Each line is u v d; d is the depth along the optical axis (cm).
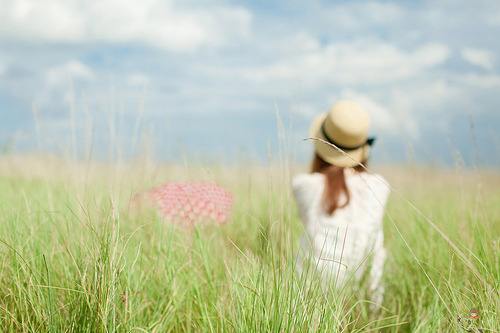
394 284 427
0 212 408
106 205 347
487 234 395
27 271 329
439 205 602
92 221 339
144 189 460
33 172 555
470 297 341
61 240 373
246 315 311
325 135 420
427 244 445
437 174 642
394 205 608
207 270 376
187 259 400
